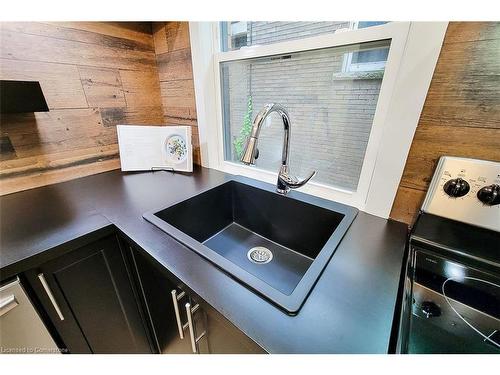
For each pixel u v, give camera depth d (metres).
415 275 0.51
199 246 0.61
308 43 0.79
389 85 0.66
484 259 0.53
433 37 0.54
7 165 0.94
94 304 0.81
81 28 1.00
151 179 1.13
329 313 0.43
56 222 0.76
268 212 0.98
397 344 0.38
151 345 1.06
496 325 0.42
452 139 0.58
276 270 0.83
